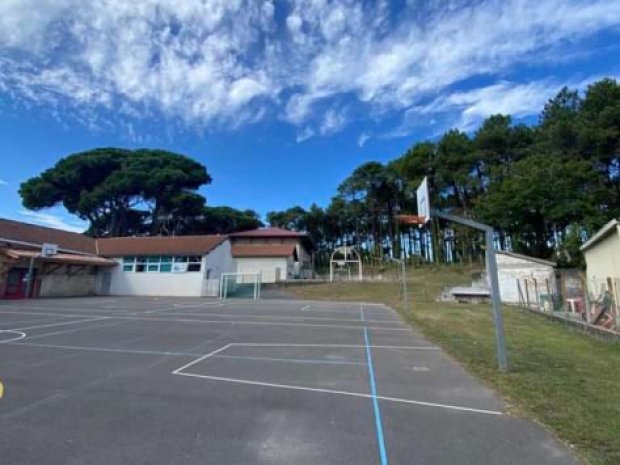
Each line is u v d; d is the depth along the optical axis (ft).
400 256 193.77
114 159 169.37
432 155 176.14
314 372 24.76
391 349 33.24
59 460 12.46
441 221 181.68
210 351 31.12
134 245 123.34
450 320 53.93
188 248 118.52
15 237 96.84
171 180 167.02
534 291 80.38
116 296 108.78
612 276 52.16
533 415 16.85
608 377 23.11
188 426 15.46
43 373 23.12
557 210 107.34
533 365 26.40
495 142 160.56
